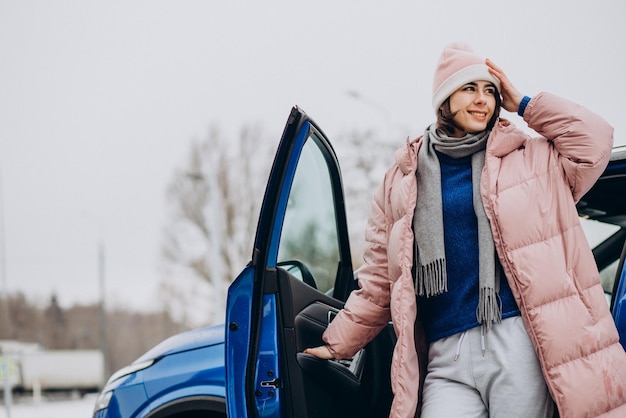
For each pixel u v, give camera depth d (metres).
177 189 33.38
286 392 2.82
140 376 3.49
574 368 2.36
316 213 3.43
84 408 25.97
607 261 3.35
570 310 2.39
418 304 2.69
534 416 2.40
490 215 2.49
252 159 32.88
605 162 2.50
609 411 2.38
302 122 2.94
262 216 2.87
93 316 61.28
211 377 3.33
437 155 2.67
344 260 3.78
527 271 2.42
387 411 3.44
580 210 3.35
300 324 2.99
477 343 2.48
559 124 2.52
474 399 2.50
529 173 2.52
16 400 45.09
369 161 16.50
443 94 2.64
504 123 2.63
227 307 2.84
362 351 3.41
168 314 34.44
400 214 2.68
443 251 2.55
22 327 58.00
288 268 3.12
